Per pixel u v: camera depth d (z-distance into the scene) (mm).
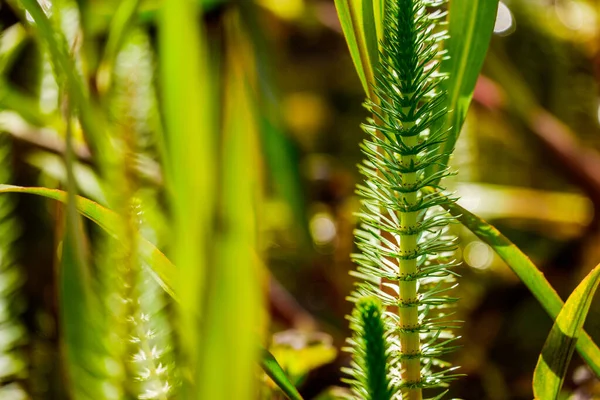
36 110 727
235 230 445
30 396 628
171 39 500
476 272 951
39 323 695
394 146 448
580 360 774
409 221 454
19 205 760
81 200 490
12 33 718
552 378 499
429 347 474
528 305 924
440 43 529
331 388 655
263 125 938
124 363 473
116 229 489
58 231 606
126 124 599
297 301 962
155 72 630
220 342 433
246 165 476
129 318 482
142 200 543
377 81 470
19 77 806
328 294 979
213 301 434
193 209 456
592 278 480
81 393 465
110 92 616
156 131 592
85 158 618
